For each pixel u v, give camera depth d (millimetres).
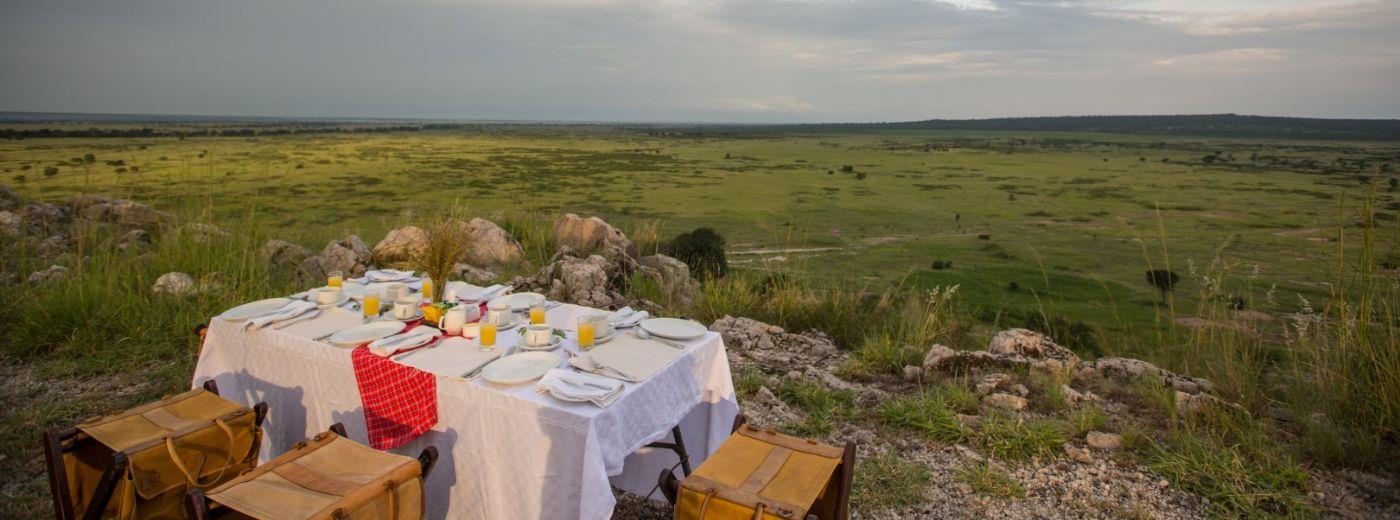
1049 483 3463
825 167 143375
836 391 4613
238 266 6258
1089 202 95750
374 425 2805
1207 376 4840
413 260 7230
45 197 10062
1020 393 4547
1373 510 3168
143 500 2459
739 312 6738
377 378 2789
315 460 2432
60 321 5012
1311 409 4062
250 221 7285
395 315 3375
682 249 18359
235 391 3375
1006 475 3488
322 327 3229
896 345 5562
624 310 3627
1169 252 59062
